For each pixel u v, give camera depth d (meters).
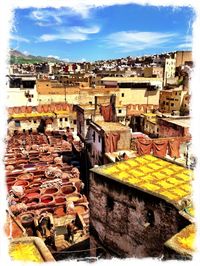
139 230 15.52
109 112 44.47
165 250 10.09
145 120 62.94
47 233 27.28
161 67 100.50
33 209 30.69
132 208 15.81
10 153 48.53
